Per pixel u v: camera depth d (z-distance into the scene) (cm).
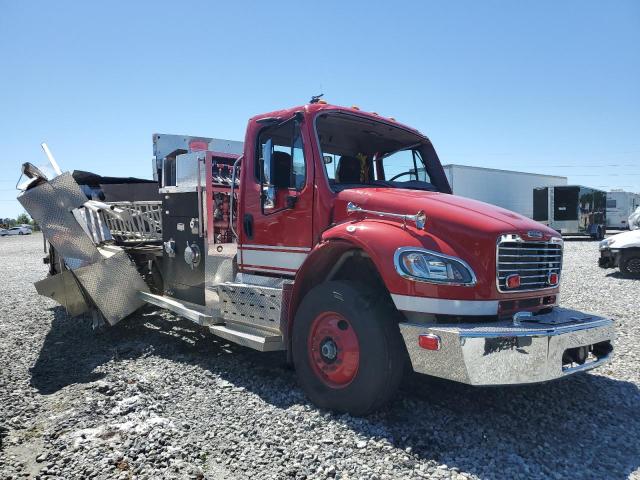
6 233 5656
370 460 308
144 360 526
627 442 337
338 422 360
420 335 334
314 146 437
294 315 425
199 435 345
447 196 428
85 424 364
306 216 436
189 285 574
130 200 824
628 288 997
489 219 364
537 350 325
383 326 354
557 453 320
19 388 450
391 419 367
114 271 594
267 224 470
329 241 391
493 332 317
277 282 453
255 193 482
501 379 318
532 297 378
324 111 454
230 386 442
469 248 351
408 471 296
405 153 534
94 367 507
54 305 859
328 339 381
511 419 370
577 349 362
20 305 863
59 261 706
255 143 491
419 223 359
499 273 351
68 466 305
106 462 306
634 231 1216
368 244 365
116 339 616
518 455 316
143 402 403
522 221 385
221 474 296
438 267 343
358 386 357
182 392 429
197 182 541
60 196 561
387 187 472
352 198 411
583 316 380
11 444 341
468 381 312
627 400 408
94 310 623
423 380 448
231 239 559
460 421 365
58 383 463
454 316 348
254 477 292
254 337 442
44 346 595
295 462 308
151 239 645
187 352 553
